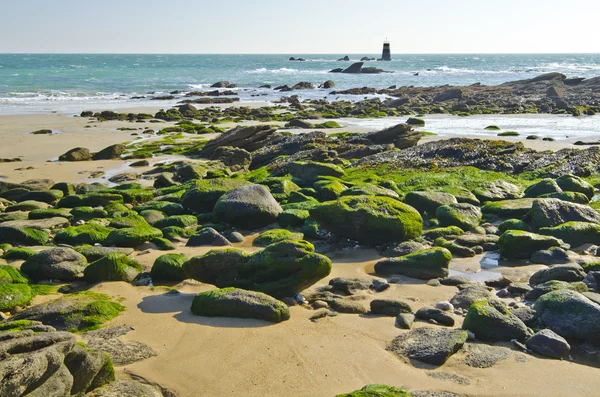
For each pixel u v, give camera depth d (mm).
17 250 13789
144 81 99938
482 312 9062
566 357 8414
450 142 26703
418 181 21609
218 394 7422
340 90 86625
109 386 7152
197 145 35125
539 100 62906
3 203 21062
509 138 34531
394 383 7629
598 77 79750
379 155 26828
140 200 21328
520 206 17469
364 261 13773
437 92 75938
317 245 15000
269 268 11234
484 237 14922
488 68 159875
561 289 10055
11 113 51438
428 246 14570
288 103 66188
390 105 61938
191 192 19125
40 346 6410
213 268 11656
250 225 16828
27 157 31781
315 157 26828
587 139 34125
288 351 8555
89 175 27484
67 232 15453
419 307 10508
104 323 9594
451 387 7496
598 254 13633
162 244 14945
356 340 8953
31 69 124125
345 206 15172
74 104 61719
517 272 12695
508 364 8117
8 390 5484
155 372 7945
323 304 10555
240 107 58406
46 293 11297
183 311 10156
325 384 7633
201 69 150750
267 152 30859
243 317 9781
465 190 20188
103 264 12031
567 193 18094
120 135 40625
